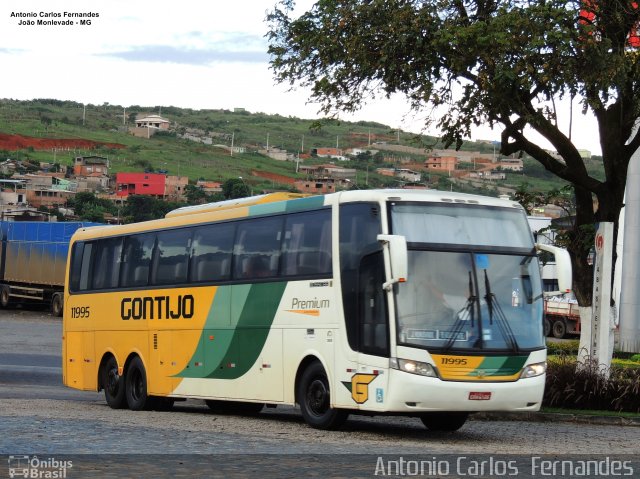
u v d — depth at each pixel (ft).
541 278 53.88
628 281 131.44
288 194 61.93
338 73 75.10
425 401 50.03
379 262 51.72
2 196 565.53
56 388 89.86
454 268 51.85
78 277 80.64
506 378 51.34
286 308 57.93
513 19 68.13
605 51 69.92
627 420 65.51
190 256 67.41
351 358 52.75
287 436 50.49
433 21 71.36
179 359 67.67
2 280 196.75
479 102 71.72
